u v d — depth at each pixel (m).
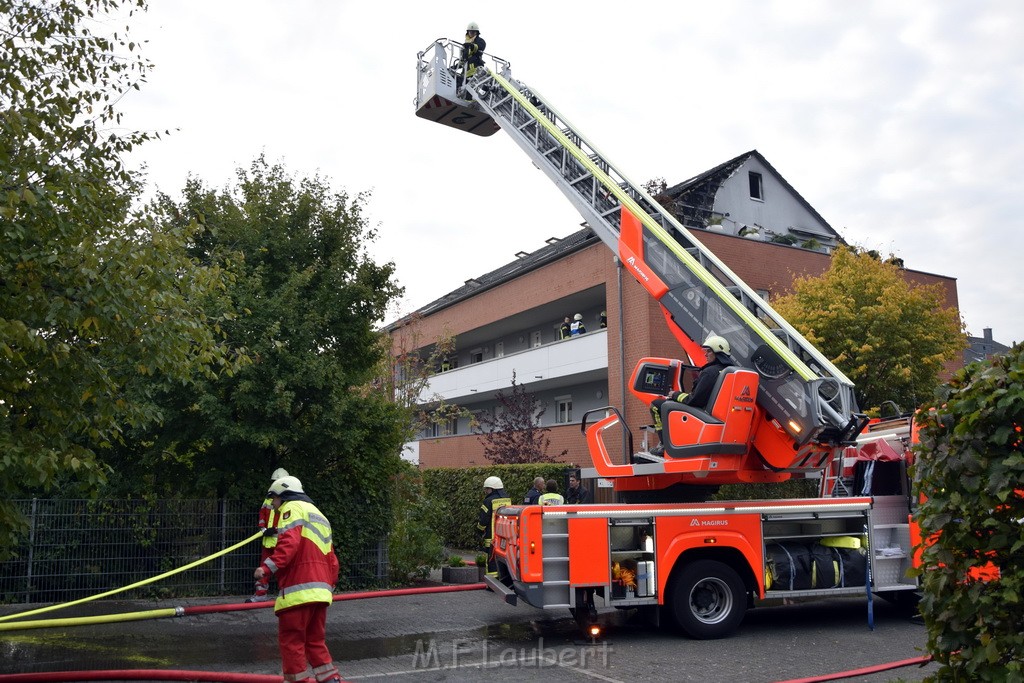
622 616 10.55
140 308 6.69
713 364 9.58
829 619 10.33
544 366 24.36
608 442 20.72
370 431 13.24
